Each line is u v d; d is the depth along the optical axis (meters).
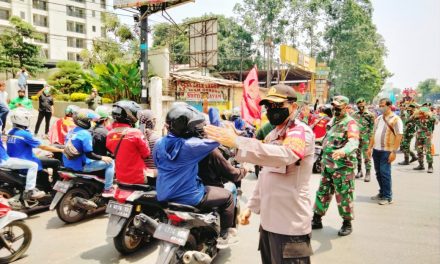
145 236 3.90
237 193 4.16
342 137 4.48
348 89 43.22
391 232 4.74
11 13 46.28
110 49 26.22
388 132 6.02
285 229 2.31
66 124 6.54
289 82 30.59
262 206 2.45
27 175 4.78
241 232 4.72
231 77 30.62
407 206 5.99
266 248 2.53
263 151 1.91
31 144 4.88
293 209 2.30
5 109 8.61
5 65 27.06
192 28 19.56
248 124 7.77
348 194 4.51
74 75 20.56
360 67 42.44
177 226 3.12
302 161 2.28
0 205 3.59
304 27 39.66
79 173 4.90
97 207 5.13
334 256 3.99
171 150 3.13
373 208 5.87
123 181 3.85
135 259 3.85
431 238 4.53
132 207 3.68
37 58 29.55
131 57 26.08
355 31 41.06
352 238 4.52
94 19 55.56
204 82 15.77
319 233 4.71
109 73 14.10
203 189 3.37
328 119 8.32
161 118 13.95
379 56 50.22
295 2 39.03
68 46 53.12
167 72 14.42
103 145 5.02
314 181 7.77
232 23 40.62
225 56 38.19
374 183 7.90
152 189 3.95
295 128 2.20
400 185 7.64
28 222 4.98
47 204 5.44
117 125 3.96
